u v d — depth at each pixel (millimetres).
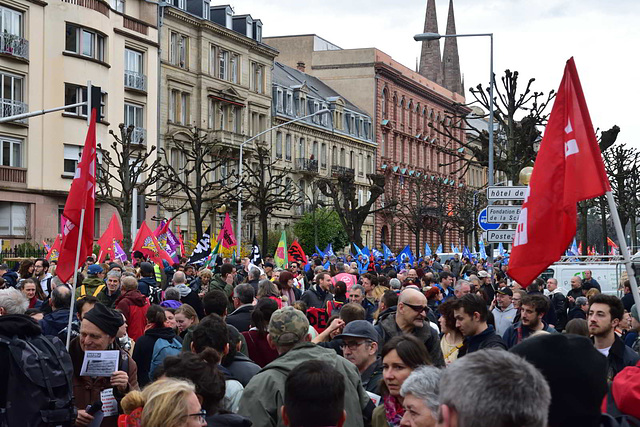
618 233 6766
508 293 13406
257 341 9453
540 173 7328
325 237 71500
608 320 8312
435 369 4988
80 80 47875
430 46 159250
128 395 5379
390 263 36844
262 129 72188
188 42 61719
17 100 44844
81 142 47875
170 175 42594
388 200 91000
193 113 62219
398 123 103250
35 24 45688
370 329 7949
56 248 26094
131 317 12531
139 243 24906
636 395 4844
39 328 6672
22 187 44812
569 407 3779
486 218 20484
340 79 97875
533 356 3834
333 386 4902
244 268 25281
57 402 6539
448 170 119750
